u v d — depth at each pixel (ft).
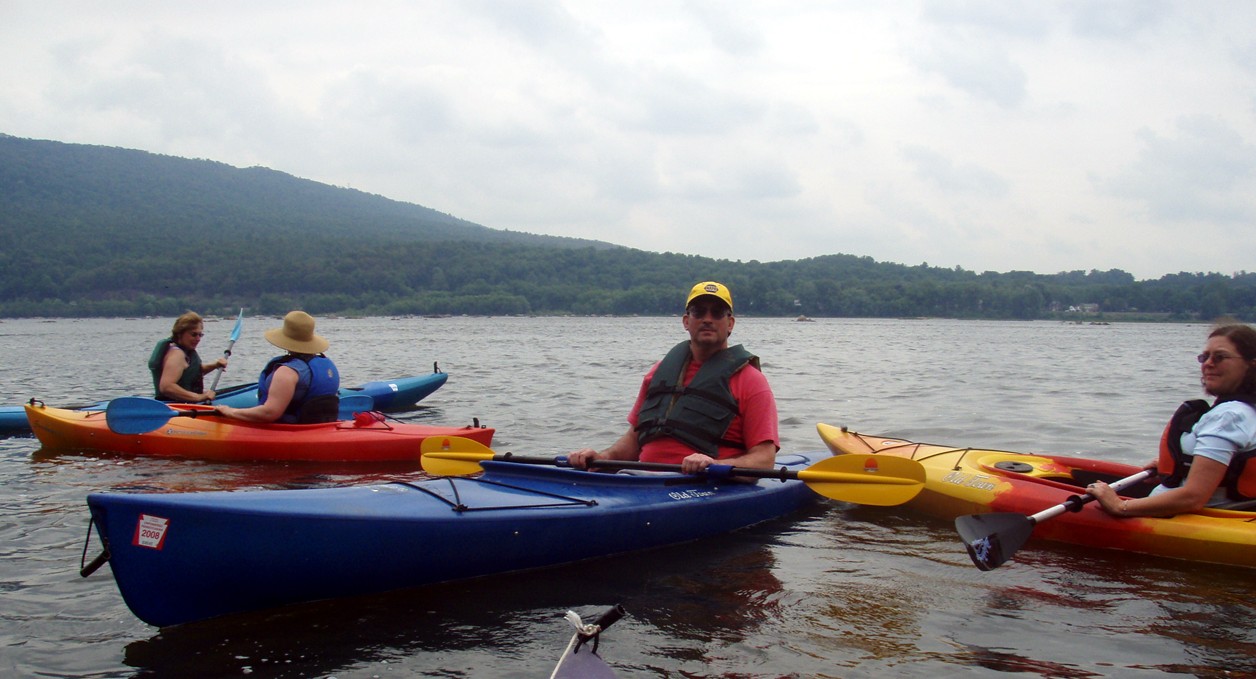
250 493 12.08
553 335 142.00
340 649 10.90
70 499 18.44
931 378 53.06
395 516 12.55
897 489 14.99
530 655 10.77
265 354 81.15
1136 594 13.23
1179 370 63.87
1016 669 10.51
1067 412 35.47
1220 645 11.25
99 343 108.78
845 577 13.93
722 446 16.08
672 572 14.07
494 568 13.56
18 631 11.36
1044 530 16.35
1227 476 14.75
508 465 15.44
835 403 38.11
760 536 16.44
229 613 11.87
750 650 10.99
